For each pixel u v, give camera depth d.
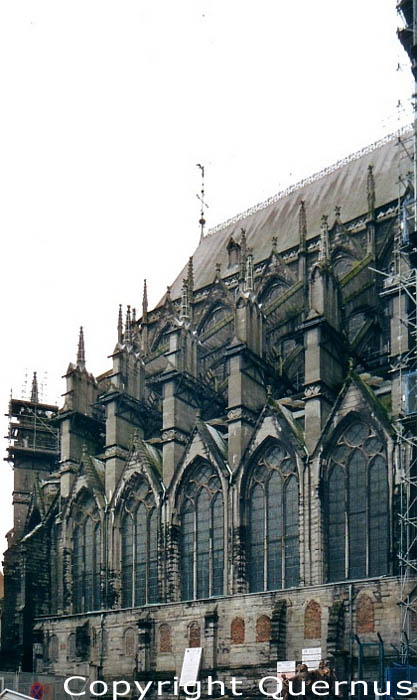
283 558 70.81
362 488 67.75
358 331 82.19
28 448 103.94
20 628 86.12
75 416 91.00
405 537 63.59
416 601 61.47
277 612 67.44
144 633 75.56
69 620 82.75
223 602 71.75
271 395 74.38
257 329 79.94
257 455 74.12
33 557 88.12
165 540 77.94
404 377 66.38
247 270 82.12
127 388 87.56
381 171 96.94
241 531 72.94
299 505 70.06
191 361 84.44
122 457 85.38
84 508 86.38
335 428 69.50
